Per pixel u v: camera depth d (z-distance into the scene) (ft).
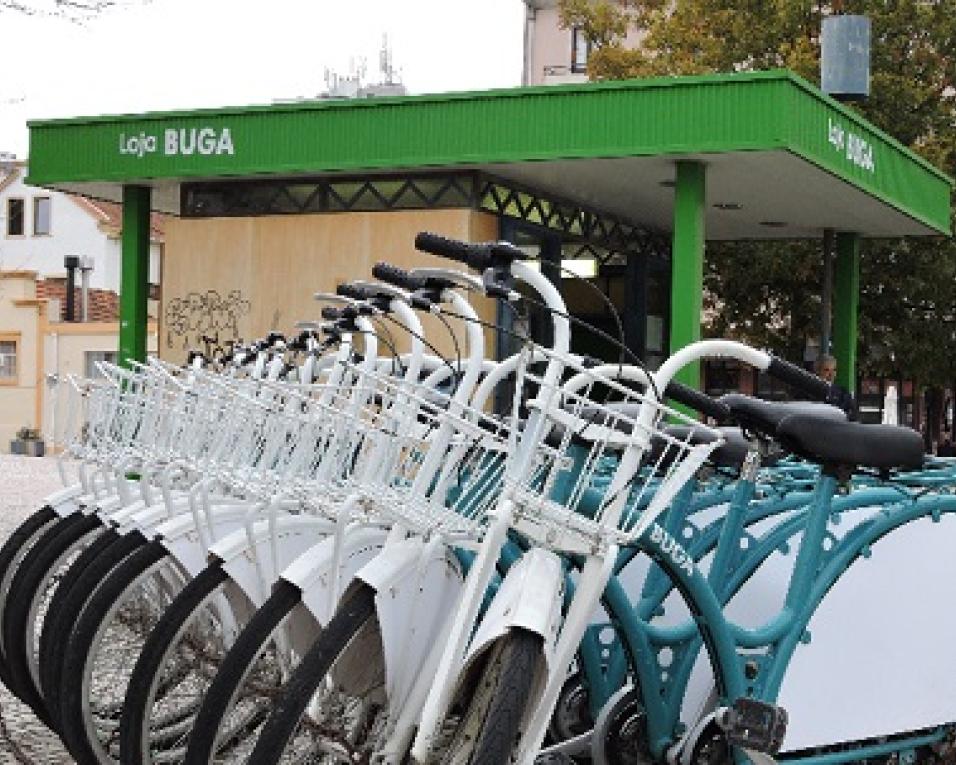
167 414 16.11
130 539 14.94
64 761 17.31
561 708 14.90
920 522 15.98
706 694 14.12
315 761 11.51
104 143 45.70
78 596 14.82
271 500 13.07
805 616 14.49
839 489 14.84
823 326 53.06
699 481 15.23
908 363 68.49
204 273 46.85
